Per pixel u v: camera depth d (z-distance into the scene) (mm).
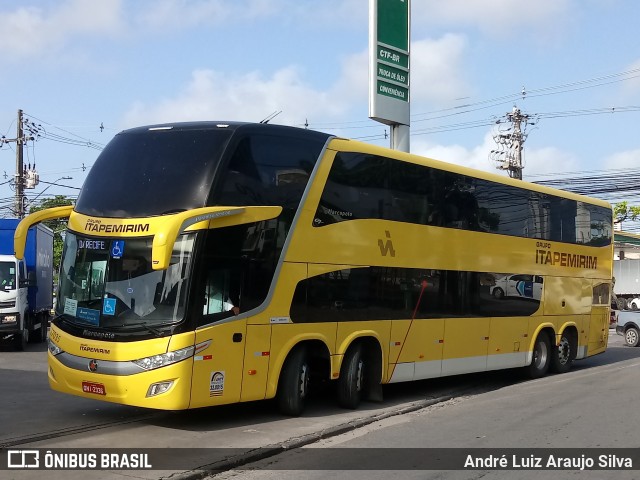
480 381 15719
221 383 9109
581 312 17797
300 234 10258
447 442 8875
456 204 13430
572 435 9273
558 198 16922
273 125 10203
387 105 18266
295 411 10344
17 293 19938
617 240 51750
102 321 9172
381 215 11695
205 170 9352
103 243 9430
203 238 9000
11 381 14000
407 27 19000
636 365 18922
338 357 10781
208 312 9031
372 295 11406
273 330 9797
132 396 8758
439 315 12859
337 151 10992
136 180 9656
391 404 11906
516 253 15172
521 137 40500
